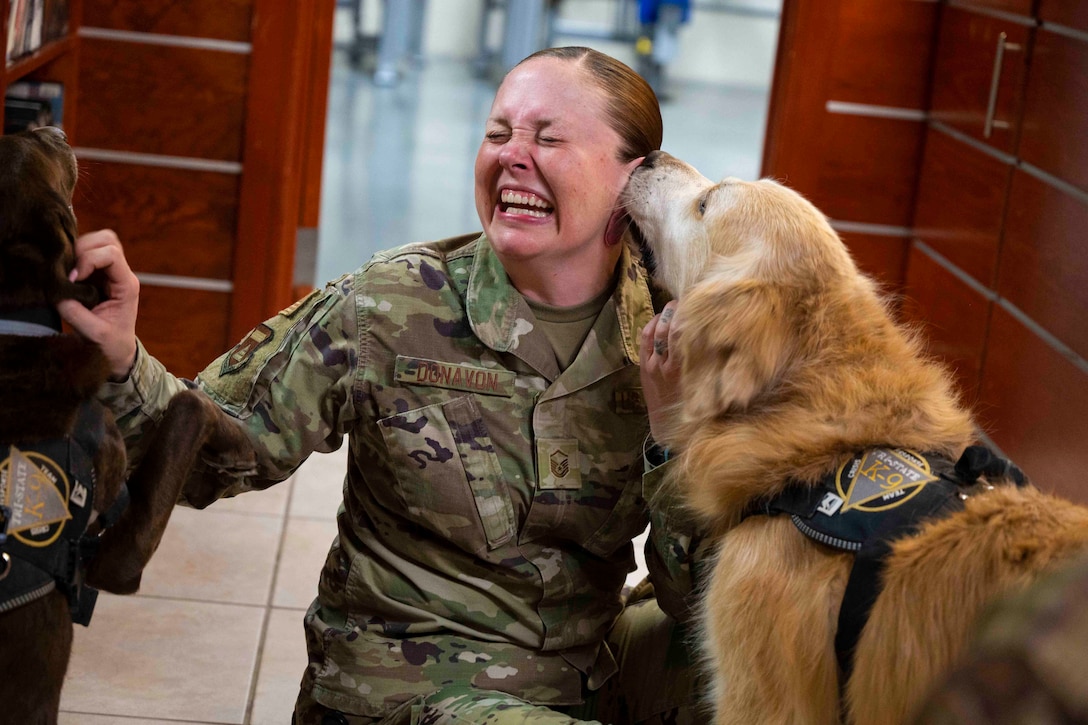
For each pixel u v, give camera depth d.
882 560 1.37
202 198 3.67
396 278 1.65
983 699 0.41
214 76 3.56
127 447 1.50
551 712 1.48
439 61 10.97
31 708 1.23
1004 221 3.55
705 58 11.48
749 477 1.52
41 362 1.23
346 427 1.71
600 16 11.66
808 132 4.00
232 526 3.02
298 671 2.40
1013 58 3.51
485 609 1.65
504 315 1.63
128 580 1.34
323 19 3.83
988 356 3.62
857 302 1.63
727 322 1.54
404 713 1.58
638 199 1.74
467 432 1.62
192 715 2.19
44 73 3.42
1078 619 0.41
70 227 1.30
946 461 1.48
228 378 1.64
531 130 1.60
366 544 1.69
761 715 1.48
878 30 3.92
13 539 1.18
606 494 1.67
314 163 3.98
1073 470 3.05
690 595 1.72
